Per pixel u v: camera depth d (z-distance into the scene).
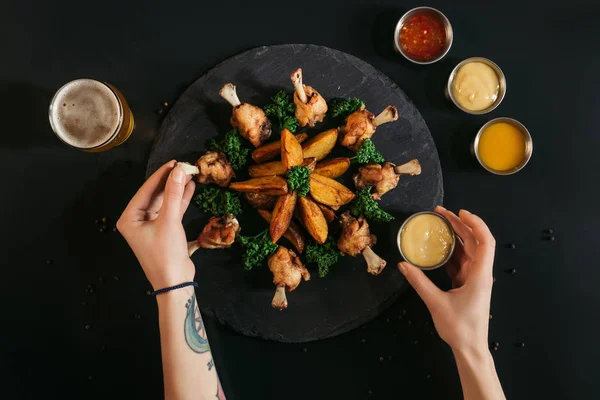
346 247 0.65
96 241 0.71
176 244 0.56
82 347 0.71
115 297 0.71
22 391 0.71
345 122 0.66
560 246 0.74
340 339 0.72
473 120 0.73
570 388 0.74
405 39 0.71
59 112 0.65
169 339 0.55
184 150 0.68
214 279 0.68
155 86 0.72
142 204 0.59
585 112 0.74
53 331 0.71
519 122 0.72
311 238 0.68
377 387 0.72
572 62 0.74
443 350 0.72
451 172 0.73
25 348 0.71
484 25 0.74
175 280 0.56
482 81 0.70
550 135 0.75
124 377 0.71
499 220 0.74
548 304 0.74
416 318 0.72
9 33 0.72
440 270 0.71
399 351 0.72
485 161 0.70
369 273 0.69
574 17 0.75
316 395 0.72
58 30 0.72
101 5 0.72
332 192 0.64
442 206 0.70
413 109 0.70
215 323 0.71
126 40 0.72
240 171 0.68
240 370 0.71
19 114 0.72
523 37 0.75
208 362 0.58
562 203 0.74
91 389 0.71
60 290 0.71
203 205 0.66
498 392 0.60
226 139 0.66
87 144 0.65
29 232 0.71
